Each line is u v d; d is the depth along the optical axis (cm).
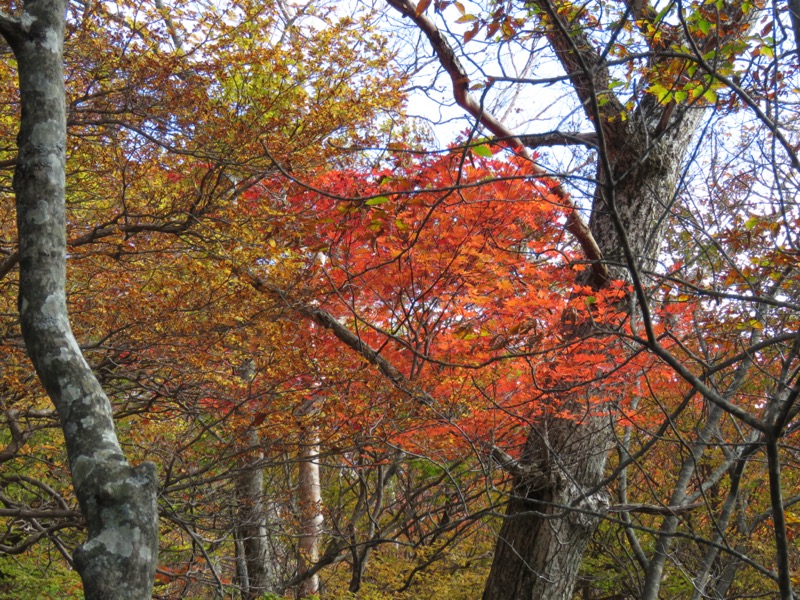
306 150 592
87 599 163
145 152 597
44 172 237
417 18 489
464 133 533
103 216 638
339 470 1177
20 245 228
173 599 784
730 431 946
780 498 349
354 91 587
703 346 576
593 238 723
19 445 590
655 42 477
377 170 578
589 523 749
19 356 600
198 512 742
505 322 597
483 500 920
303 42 583
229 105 605
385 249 578
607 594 1365
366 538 1023
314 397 644
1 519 827
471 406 639
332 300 661
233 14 575
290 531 939
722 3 401
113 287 611
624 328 645
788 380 450
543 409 730
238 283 579
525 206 550
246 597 900
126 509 173
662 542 690
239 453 612
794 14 368
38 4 260
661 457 1000
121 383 688
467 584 1065
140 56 558
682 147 762
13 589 718
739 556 415
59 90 254
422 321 613
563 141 713
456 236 552
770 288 571
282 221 582
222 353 632
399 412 638
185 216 641
